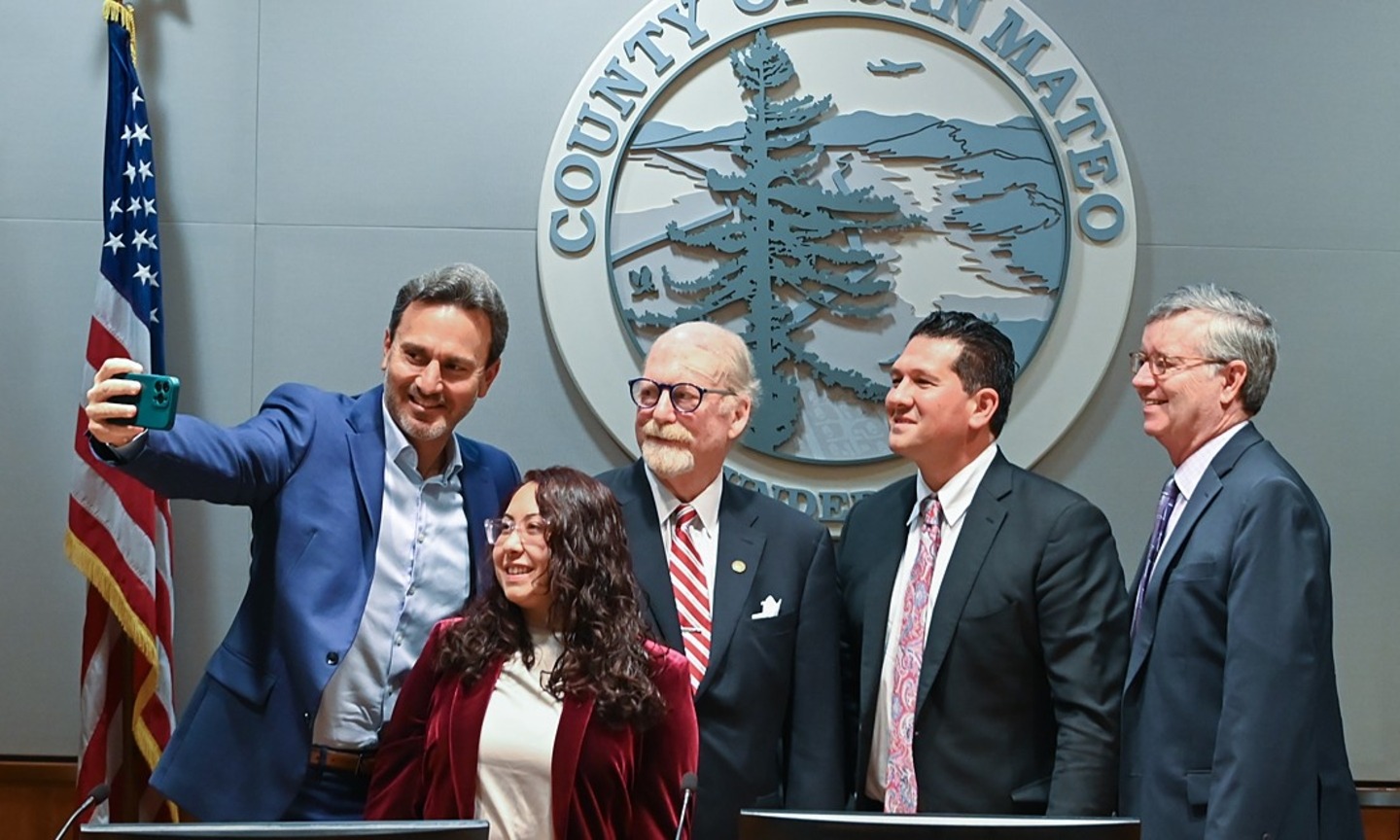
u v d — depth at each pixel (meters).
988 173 3.62
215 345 3.57
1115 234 3.61
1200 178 3.67
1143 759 2.49
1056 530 2.64
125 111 3.43
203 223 3.58
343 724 2.55
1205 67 3.69
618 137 3.59
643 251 3.59
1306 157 3.69
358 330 3.58
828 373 3.57
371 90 3.61
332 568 2.54
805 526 2.78
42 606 3.55
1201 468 2.60
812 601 2.72
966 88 3.64
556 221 3.57
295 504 2.56
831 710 2.69
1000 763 2.61
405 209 3.60
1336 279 3.68
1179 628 2.48
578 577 2.28
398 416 2.60
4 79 3.58
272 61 3.61
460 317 2.59
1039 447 3.58
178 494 2.38
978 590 2.64
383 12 3.62
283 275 3.59
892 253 3.61
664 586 2.65
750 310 3.58
